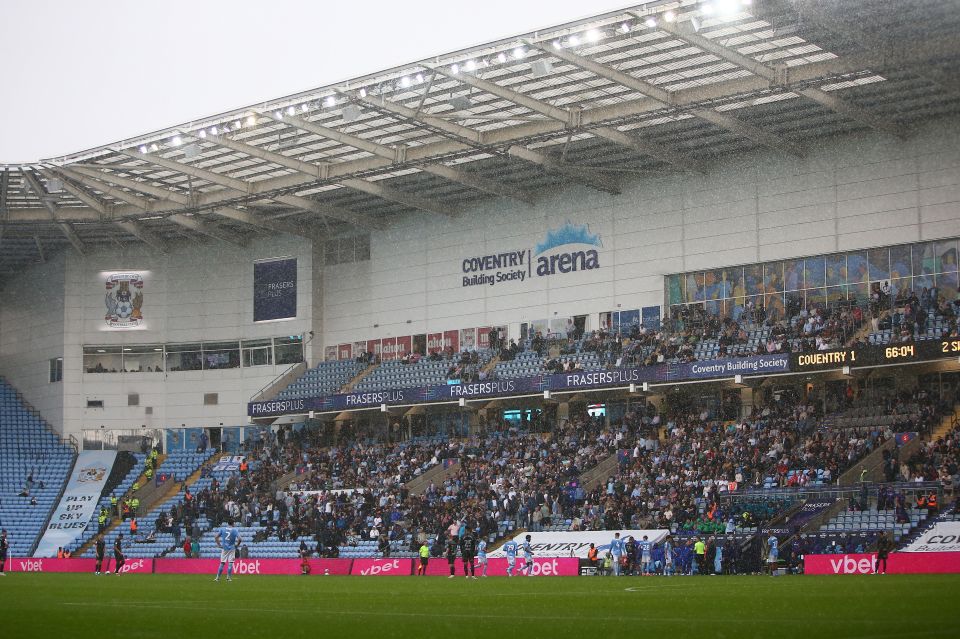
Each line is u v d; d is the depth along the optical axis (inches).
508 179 2854.3
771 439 2361.0
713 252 2659.9
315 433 3166.8
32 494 3267.7
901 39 1953.7
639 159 2704.2
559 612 1017.5
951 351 2153.1
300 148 2696.9
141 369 3479.3
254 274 3410.4
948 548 1813.5
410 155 2564.0
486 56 2101.4
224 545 2001.7
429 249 3142.2
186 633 837.8
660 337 2684.5
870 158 2459.4
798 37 2054.6
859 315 2425.0
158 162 2652.6
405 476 2738.7
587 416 2765.7
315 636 802.8
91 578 2132.1
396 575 2219.5
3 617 1016.2
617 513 2253.9
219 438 3398.1
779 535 2009.1
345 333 3284.9
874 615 890.7
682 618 916.0
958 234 2338.8
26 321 3646.7
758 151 2615.7
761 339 2532.0
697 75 2224.4
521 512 2404.0
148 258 3516.2
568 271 2881.4
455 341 3063.5
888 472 2095.2
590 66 2089.1
